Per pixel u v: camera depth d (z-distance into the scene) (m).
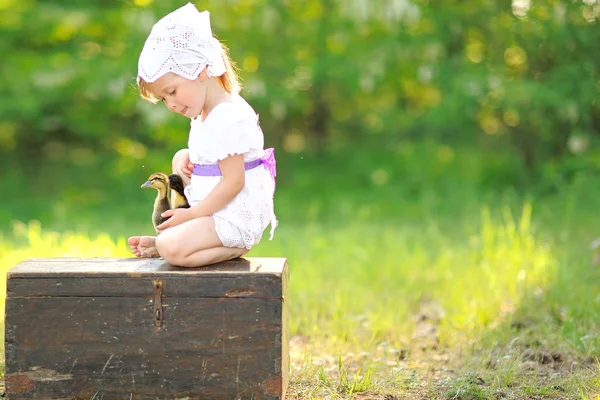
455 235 10.64
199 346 4.25
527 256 8.22
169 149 14.60
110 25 14.16
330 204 14.20
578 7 13.08
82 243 8.91
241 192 4.49
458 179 14.81
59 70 13.68
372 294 7.80
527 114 13.78
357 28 13.48
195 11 4.45
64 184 16.56
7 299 4.28
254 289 4.21
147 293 4.24
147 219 13.07
